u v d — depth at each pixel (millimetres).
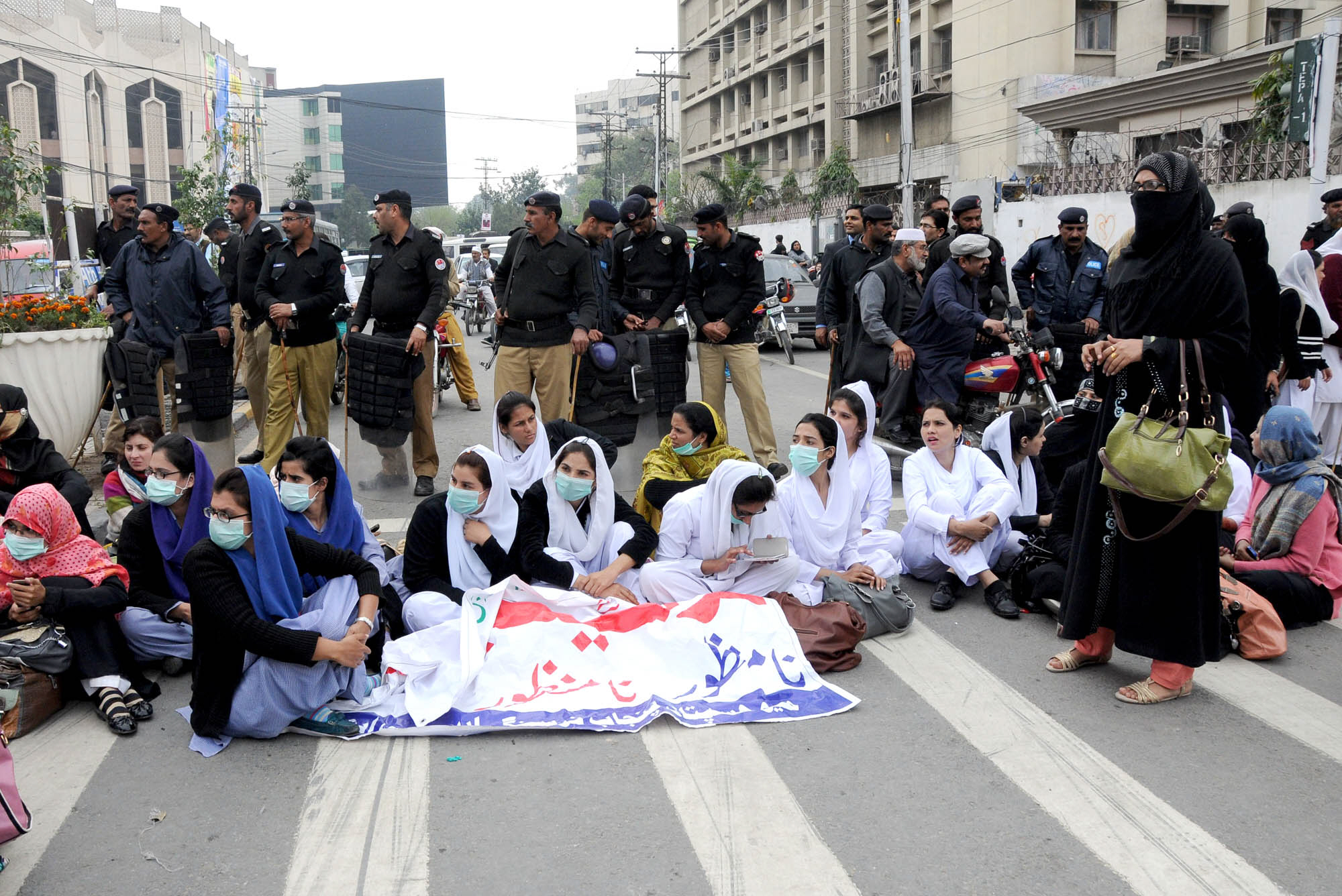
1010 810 3512
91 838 3406
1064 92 31531
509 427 5594
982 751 3939
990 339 8047
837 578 5219
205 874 3199
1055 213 23703
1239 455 6051
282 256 7824
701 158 63469
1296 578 5176
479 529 4879
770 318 15914
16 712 4109
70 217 21484
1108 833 3367
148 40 45594
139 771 3873
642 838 3365
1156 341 4113
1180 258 4098
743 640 4547
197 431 8000
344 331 12578
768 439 8273
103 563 4496
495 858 3262
